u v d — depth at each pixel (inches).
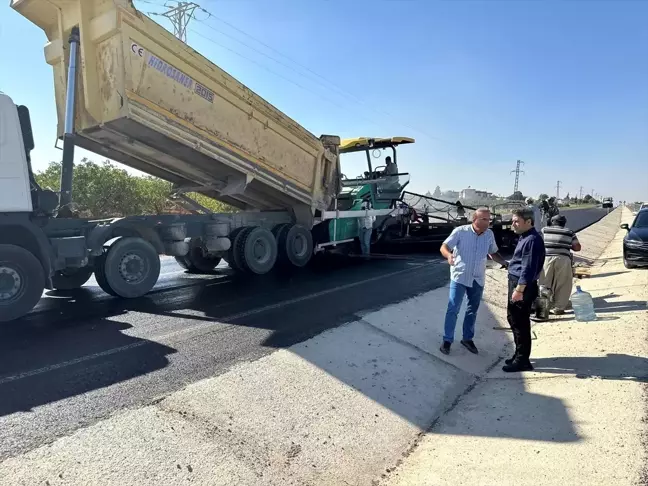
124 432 133.2
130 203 789.9
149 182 844.0
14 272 243.6
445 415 176.9
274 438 142.6
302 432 148.2
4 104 242.5
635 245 444.8
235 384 166.7
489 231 227.3
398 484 131.7
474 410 176.1
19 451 121.9
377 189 542.0
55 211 274.2
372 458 144.1
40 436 129.2
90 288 342.0
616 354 208.4
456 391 199.2
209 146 327.9
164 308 275.9
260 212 416.2
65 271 316.2
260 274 394.3
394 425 163.6
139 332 226.5
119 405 147.6
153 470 120.9
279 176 390.0
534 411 166.6
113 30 265.7
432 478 131.9
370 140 544.7
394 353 217.9
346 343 219.1
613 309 291.3
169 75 293.6
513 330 210.2
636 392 167.2
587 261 558.9
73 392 157.4
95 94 284.2
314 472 132.5
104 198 759.1
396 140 542.6
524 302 202.8
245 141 353.1
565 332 251.6
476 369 221.8
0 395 155.0
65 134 284.0
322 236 471.5
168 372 175.3
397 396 182.5
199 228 350.3
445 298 319.0
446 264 472.1
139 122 282.2
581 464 128.4
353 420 160.7
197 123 317.4
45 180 685.9
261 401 159.5
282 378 176.6
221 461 128.5
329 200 454.0
